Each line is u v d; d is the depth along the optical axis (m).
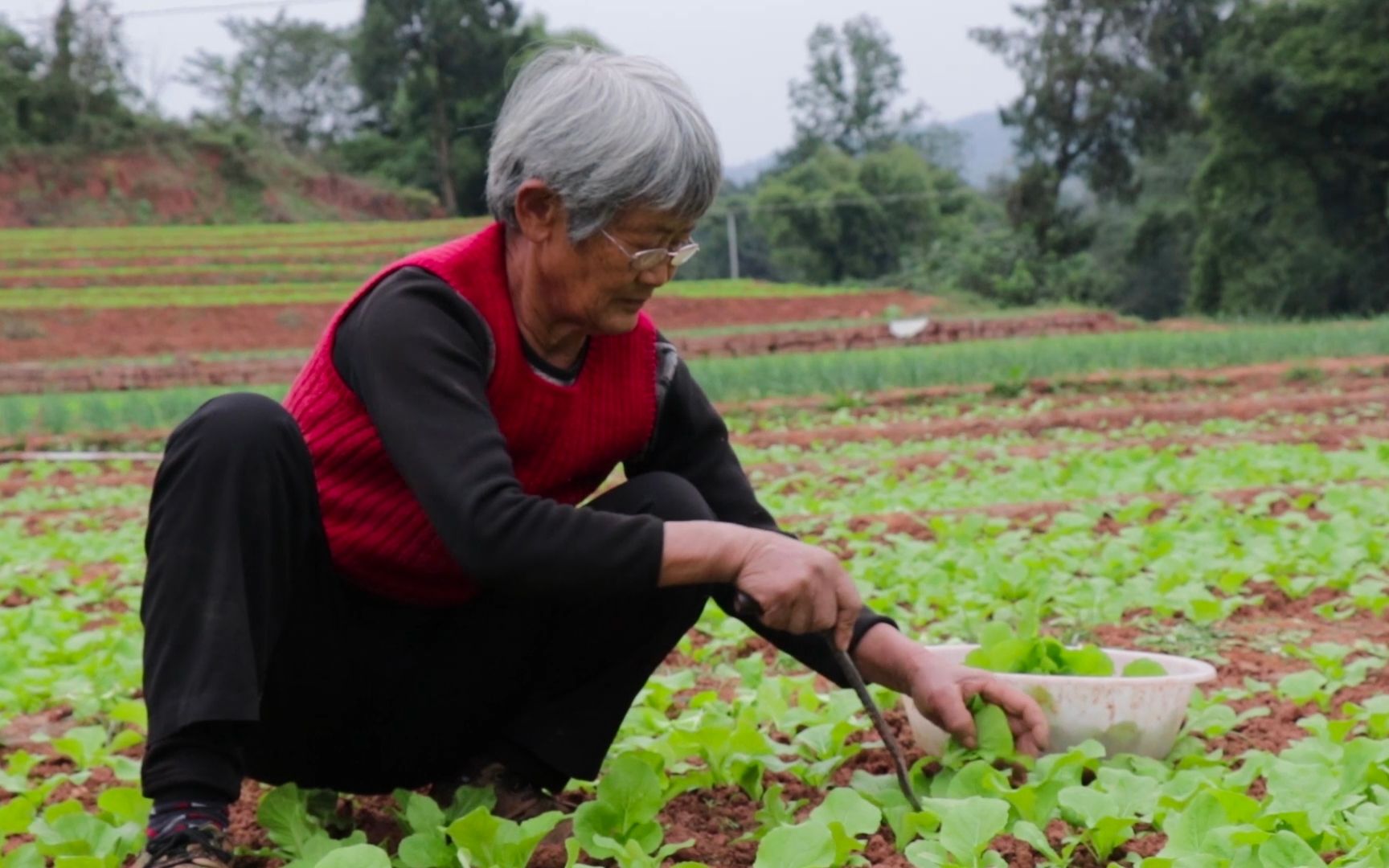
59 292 42.28
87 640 4.46
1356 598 4.41
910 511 7.11
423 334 2.12
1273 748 2.95
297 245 52.97
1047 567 4.99
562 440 2.30
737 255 76.62
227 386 24.50
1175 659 2.94
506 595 2.12
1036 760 2.46
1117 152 49.16
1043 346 19.45
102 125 61.81
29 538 8.40
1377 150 42.72
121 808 2.46
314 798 2.60
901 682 2.47
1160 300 58.22
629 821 2.30
